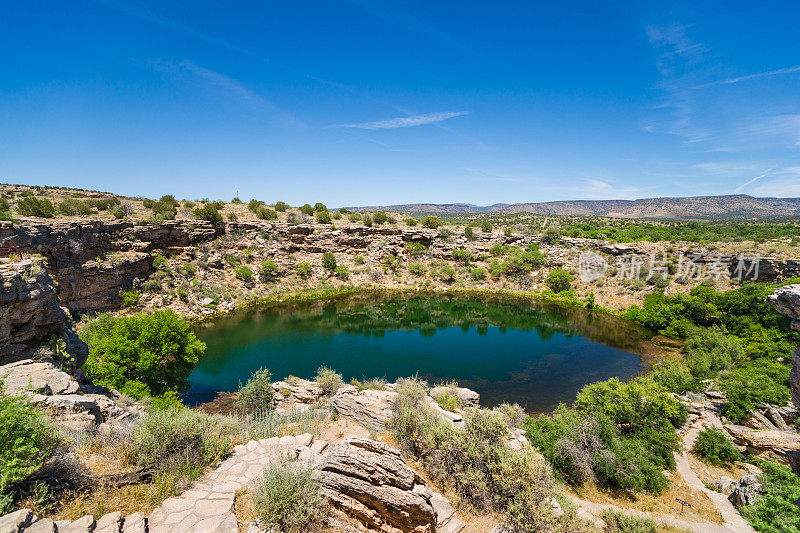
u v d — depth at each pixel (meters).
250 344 41.09
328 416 17.97
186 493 8.62
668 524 13.80
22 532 5.80
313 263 72.44
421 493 8.95
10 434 7.38
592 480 16.95
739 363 31.72
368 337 45.50
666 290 56.75
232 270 61.72
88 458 9.33
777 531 11.80
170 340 22.61
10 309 15.25
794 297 13.84
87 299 41.00
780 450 19.14
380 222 93.44
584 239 80.06
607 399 21.30
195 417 11.08
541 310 59.78
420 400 18.69
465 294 68.94
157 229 53.78
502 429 12.55
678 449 19.89
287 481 8.42
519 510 10.12
